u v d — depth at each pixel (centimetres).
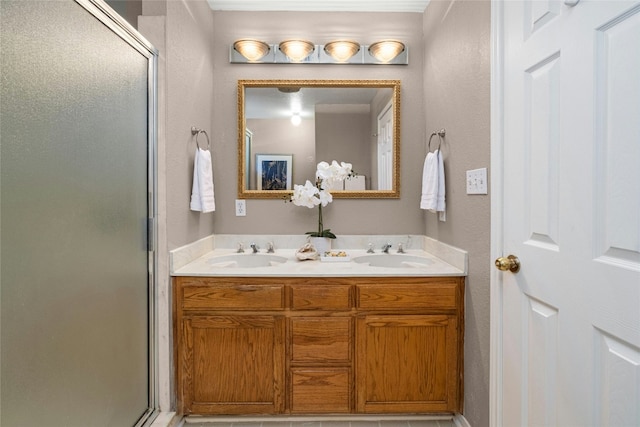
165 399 155
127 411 133
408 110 217
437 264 175
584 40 86
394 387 158
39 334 89
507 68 121
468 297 154
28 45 85
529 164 109
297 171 217
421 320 158
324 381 158
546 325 101
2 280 79
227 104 216
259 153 217
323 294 157
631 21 74
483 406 139
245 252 210
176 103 162
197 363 158
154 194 150
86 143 107
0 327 78
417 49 217
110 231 120
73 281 101
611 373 79
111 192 121
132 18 164
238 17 216
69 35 98
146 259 146
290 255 203
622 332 76
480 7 139
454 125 167
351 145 217
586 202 86
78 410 104
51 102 92
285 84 215
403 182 218
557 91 96
